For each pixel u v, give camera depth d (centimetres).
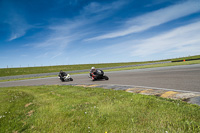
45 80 1673
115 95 470
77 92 599
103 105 360
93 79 1081
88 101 420
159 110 286
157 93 447
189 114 252
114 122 252
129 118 262
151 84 649
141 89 545
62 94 585
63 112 333
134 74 1266
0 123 302
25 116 340
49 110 361
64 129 243
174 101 339
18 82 1727
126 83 772
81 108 354
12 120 317
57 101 456
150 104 330
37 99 524
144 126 227
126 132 213
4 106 458
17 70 3388
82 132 227
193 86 501
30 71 3309
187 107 285
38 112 354
